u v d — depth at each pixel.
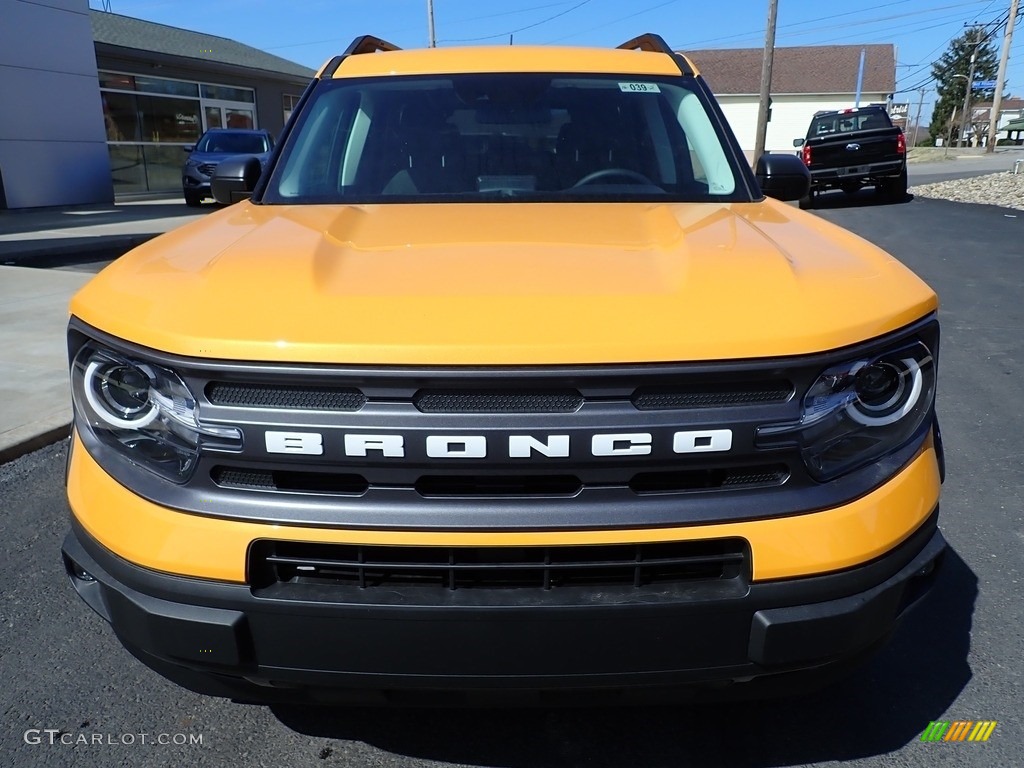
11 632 2.79
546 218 2.39
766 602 1.68
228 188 3.27
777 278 1.81
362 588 1.68
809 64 60.72
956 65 74.06
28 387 5.09
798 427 1.66
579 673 1.70
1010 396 5.12
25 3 15.59
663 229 2.23
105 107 19.81
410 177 2.85
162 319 1.72
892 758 2.21
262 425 1.62
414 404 1.60
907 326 1.79
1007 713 2.39
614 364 1.59
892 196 17.12
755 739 2.29
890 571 1.76
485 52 3.36
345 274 1.84
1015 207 14.49
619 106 3.09
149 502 1.72
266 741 2.29
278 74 25.28
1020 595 3.00
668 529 1.64
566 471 1.62
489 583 1.68
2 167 15.63
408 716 2.38
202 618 1.68
